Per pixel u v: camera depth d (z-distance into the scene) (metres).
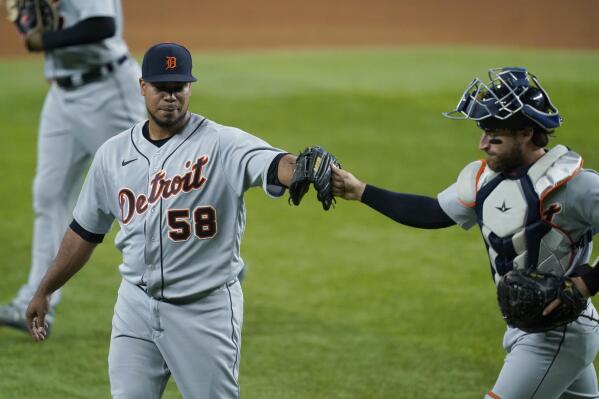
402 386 21.58
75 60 24.42
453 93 56.66
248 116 52.31
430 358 23.33
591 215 13.94
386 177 41.22
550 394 14.95
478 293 28.20
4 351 23.58
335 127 50.00
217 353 15.48
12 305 24.34
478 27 91.75
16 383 21.47
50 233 24.78
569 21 92.25
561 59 67.44
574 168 13.90
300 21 96.50
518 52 72.00
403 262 31.48
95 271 30.83
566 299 14.03
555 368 14.80
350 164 43.25
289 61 68.38
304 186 14.52
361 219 36.84
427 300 27.72
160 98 15.09
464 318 26.14
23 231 35.28
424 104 54.12
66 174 25.02
